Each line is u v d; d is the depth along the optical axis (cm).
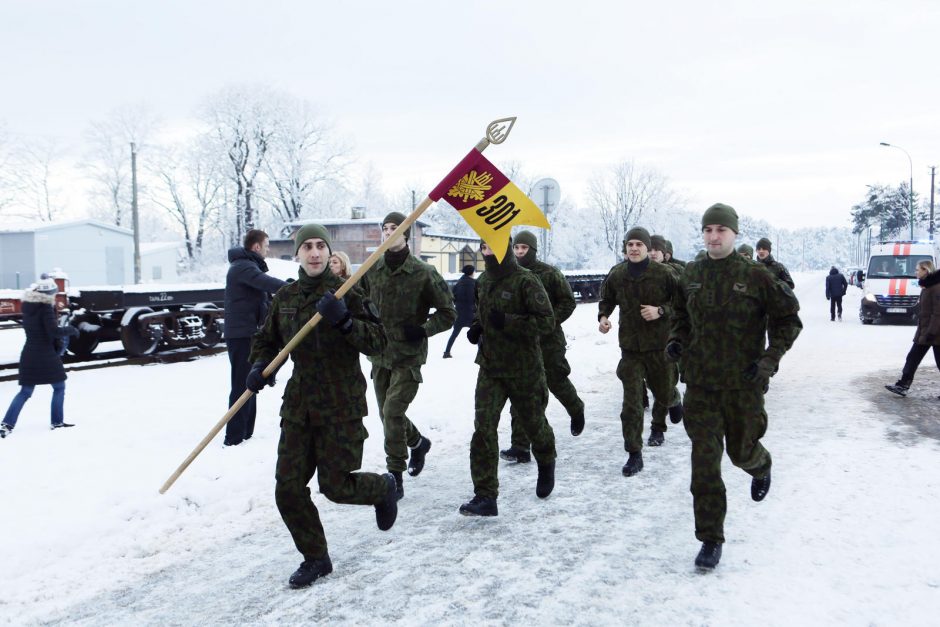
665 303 596
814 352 1347
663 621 325
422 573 384
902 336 1650
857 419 758
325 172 5338
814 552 401
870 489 514
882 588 354
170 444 647
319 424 359
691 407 399
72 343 1249
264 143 5200
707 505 385
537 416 482
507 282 467
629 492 525
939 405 834
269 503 512
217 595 367
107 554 423
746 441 398
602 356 1248
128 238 4650
